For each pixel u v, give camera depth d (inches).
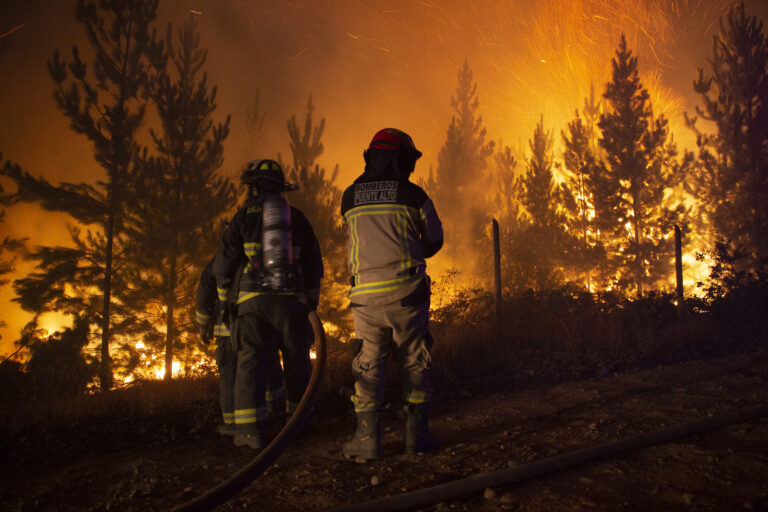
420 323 114.9
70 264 493.7
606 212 772.0
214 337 141.9
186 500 95.0
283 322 126.2
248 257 125.6
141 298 502.9
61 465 116.0
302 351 131.8
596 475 97.1
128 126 509.0
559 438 121.0
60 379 251.3
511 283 715.4
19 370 358.0
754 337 258.2
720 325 282.8
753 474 93.6
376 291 112.8
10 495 100.2
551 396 163.8
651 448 108.9
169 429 137.0
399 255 113.8
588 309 285.3
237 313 125.9
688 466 98.7
